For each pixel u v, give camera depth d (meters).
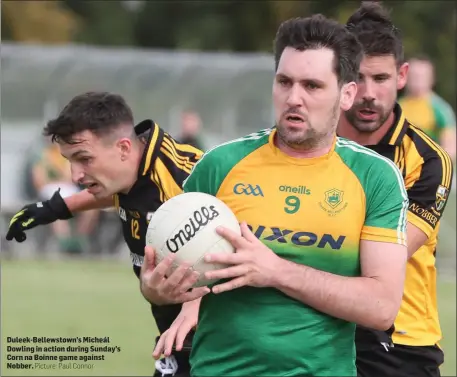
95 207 20.48
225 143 14.17
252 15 97.75
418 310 17.78
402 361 17.72
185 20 100.75
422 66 39.81
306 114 13.02
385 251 13.21
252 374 13.37
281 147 13.67
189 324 15.69
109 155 17.61
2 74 57.59
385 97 17.20
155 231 13.16
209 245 12.85
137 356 29.08
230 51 97.38
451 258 51.69
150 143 17.72
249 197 13.52
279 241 13.23
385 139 17.66
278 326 13.23
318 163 13.47
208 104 59.78
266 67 58.72
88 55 58.44
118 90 59.31
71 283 45.59
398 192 13.46
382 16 17.34
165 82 59.22
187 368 18.25
